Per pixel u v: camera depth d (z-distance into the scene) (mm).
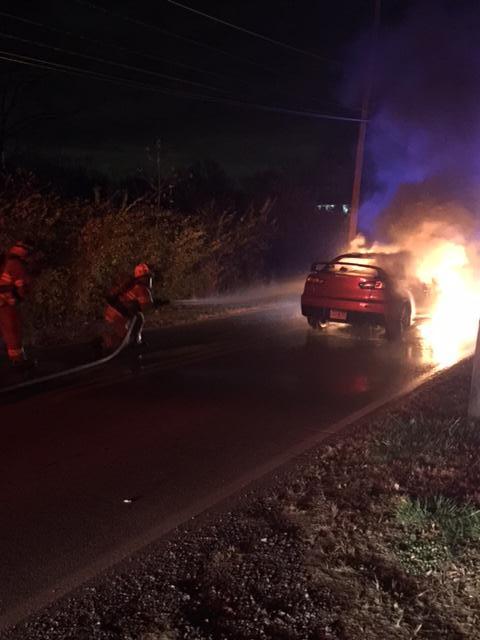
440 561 4090
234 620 3533
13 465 5961
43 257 12820
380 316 12969
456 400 8195
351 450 6355
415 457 6055
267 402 8273
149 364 10273
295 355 11391
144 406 7930
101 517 4926
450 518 4566
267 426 7266
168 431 7012
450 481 5465
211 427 7188
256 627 3467
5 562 4246
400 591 3809
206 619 3547
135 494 5363
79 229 14242
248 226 22797
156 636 3391
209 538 4543
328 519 4773
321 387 9109
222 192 30281
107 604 3721
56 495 5332
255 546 4387
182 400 8250
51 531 4695
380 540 4410
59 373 9461
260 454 6348
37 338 11938
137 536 4605
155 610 3645
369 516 4797
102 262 14625
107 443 6590
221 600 3732
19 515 4961
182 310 16906
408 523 4590
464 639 3373
